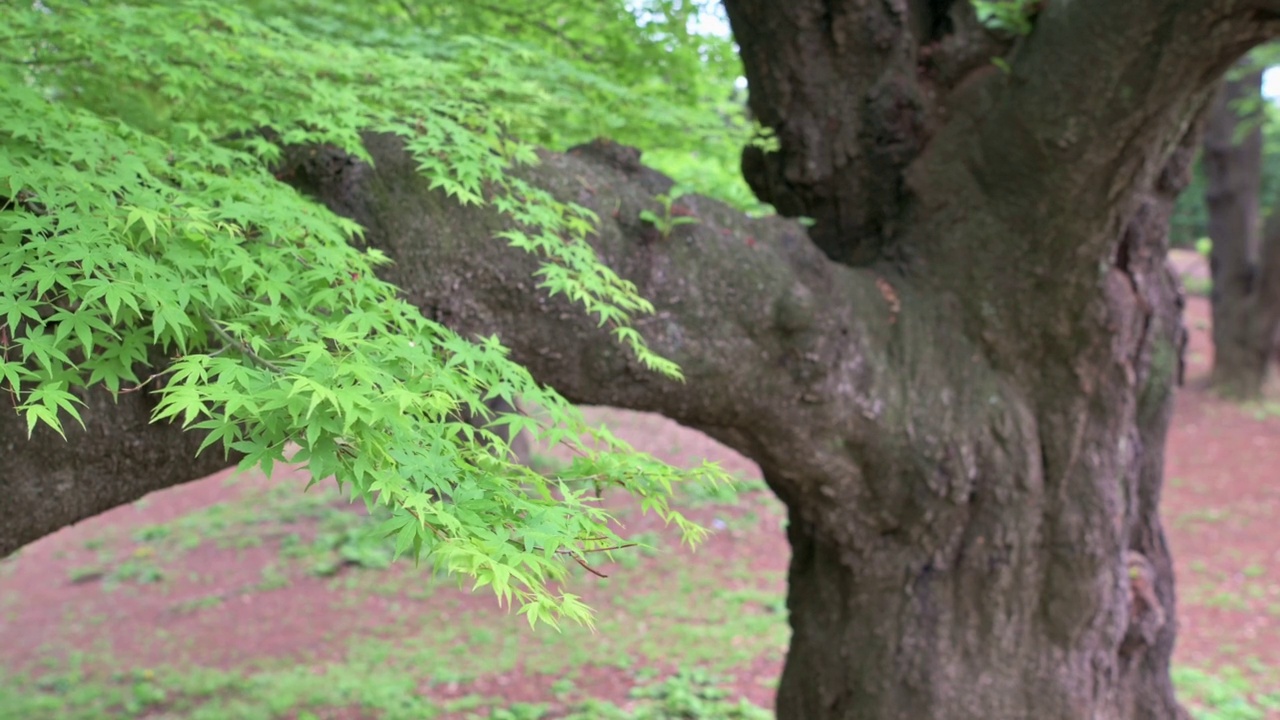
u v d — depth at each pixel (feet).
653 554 28.12
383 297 6.72
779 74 12.36
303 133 7.99
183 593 27.37
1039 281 11.15
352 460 4.40
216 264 5.57
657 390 9.94
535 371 9.46
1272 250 42.24
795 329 10.18
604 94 12.19
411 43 11.45
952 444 11.38
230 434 4.25
